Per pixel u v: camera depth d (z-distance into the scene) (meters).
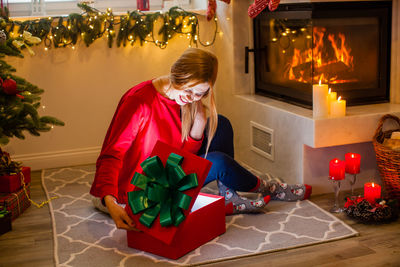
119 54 3.36
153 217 1.93
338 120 2.54
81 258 2.02
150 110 2.16
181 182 1.93
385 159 2.43
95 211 2.53
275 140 2.89
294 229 2.24
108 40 3.31
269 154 2.96
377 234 2.18
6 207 2.38
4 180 2.47
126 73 3.40
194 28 3.41
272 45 3.06
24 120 2.41
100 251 2.08
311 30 2.63
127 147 2.07
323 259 1.97
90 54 3.30
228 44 3.33
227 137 2.54
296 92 2.86
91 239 2.20
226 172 2.36
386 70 2.84
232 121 3.41
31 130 2.49
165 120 2.20
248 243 2.11
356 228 2.25
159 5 3.82
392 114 2.62
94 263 1.98
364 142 2.73
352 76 2.77
